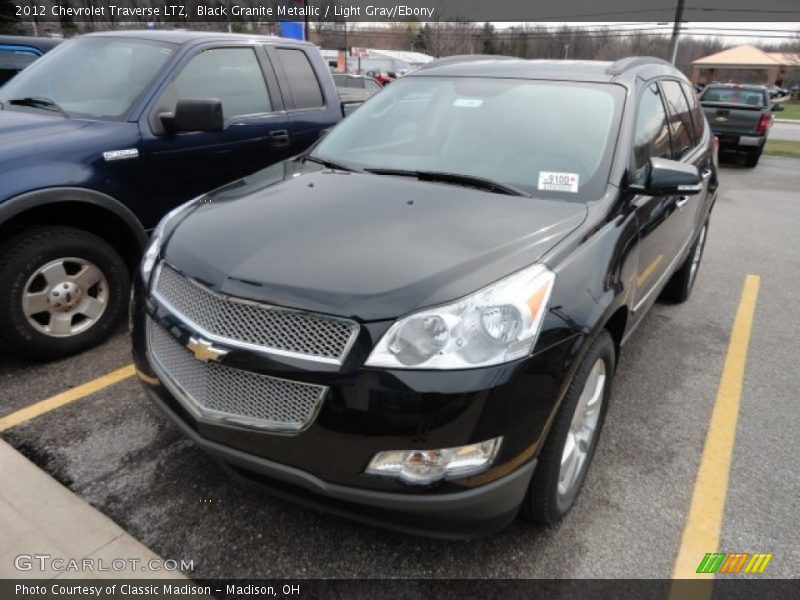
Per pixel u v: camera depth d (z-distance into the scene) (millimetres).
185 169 4145
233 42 4672
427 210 2516
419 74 3799
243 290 2072
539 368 2008
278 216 2479
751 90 14297
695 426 3275
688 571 2328
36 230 3387
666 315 4812
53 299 3475
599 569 2314
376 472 1966
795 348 4281
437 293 1983
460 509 1994
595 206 2650
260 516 2482
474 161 3033
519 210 2559
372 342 1925
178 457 2807
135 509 2496
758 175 12984
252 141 4617
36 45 7043
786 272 6059
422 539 2404
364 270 2070
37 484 2553
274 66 4949
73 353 3643
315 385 1943
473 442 1936
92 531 2326
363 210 2510
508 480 2027
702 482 2824
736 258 6504
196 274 2211
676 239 3852
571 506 2564
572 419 2258
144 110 3910
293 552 2324
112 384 3377
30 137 3482
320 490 2020
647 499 2697
